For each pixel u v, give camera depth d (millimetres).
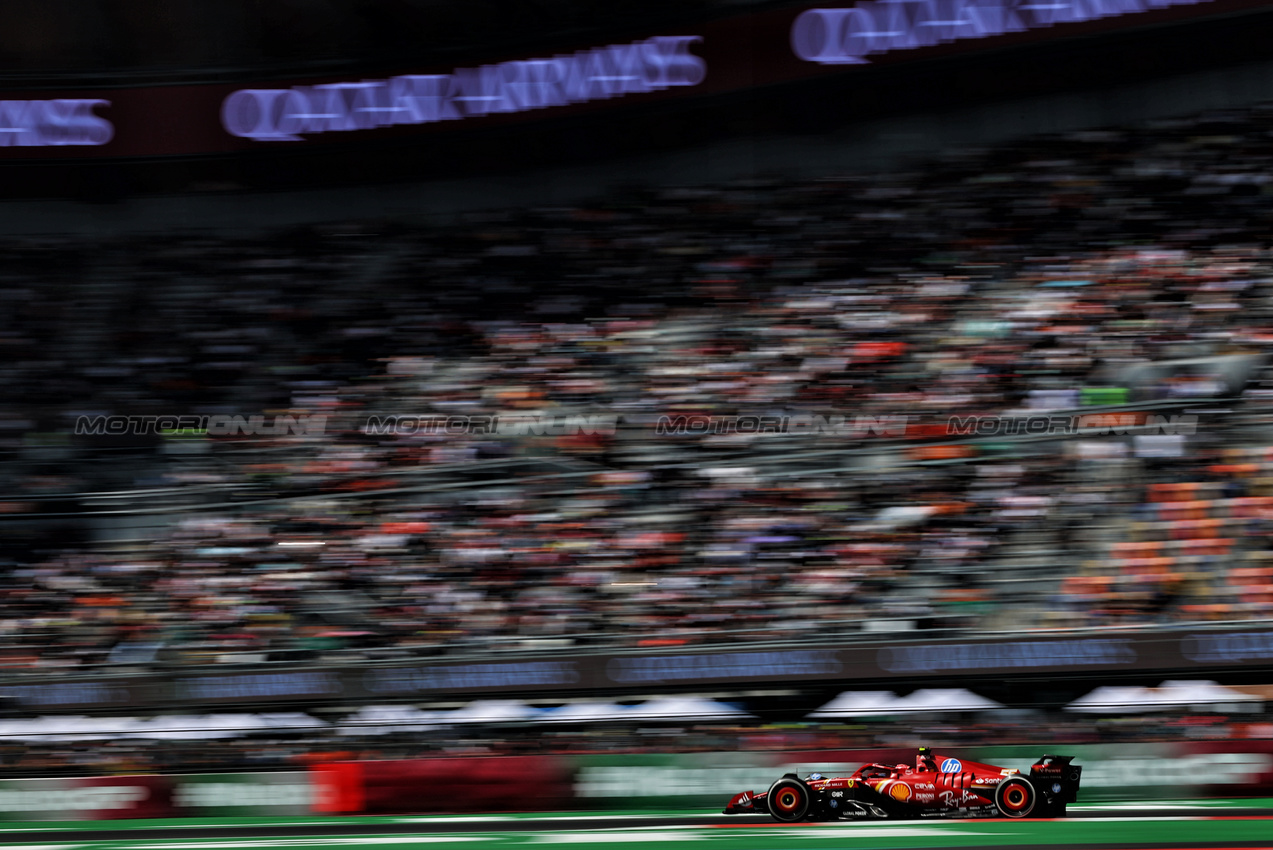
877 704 48062
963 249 68625
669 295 70875
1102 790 45625
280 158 78312
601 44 76000
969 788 41031
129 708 50812
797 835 41531
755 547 55375
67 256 77688
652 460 60531
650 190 77500
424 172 78688
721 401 62875
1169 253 64562
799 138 76250
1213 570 50500
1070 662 47562
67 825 47406
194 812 48094
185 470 65250
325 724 49750
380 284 75125
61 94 77250
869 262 69500
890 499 56031
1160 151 70500
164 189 79062
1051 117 73375
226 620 55750
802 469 58344
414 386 68062
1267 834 39531
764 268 71000
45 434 67875
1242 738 45125
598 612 53906
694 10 75188
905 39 72750
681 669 49500
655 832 42812
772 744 47531
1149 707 46500
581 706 49500
